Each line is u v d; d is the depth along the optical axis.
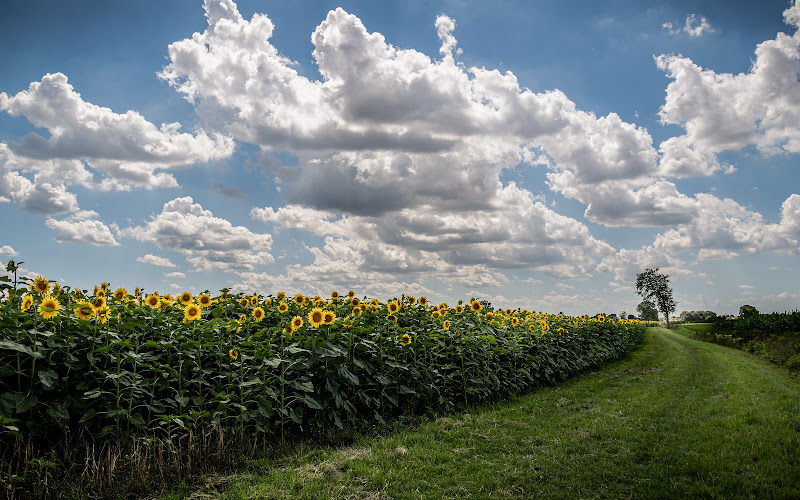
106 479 4.72
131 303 7.41
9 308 5.50
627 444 7.07
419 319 10.37
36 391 5.13
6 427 4.44
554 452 6.66
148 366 5.76
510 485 5.45
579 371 16.09
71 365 5.31
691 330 42.25
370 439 6.95
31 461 4.52
